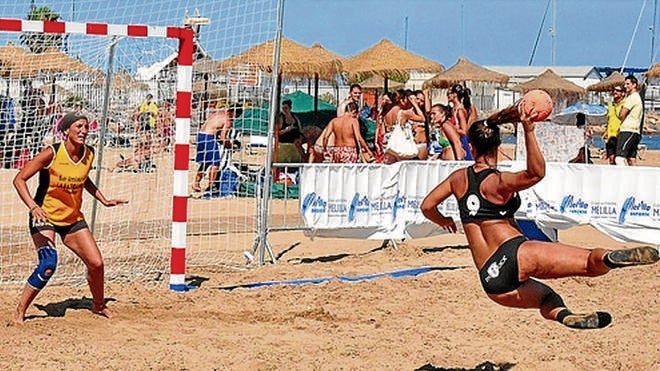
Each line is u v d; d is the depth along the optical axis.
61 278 10.23
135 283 10.06
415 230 11.91
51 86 17.20
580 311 9.03
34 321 8.28
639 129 15.07
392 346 7.63
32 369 6.77
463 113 14.39
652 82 37.31
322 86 29.36
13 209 15.84
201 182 17.66
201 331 8.09
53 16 12.70
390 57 24.80
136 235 13.24
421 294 9.70
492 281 5.70
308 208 11.33
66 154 8.08
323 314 8.74
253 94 14.01
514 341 7.88
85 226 8.39
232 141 16.38
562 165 11.70
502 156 14.48
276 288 9.86
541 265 5.59
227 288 9.95
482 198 5.82
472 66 31.98
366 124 20.56
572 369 7.05
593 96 48.38
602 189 11.67
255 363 7.00
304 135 17.64
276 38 11.10
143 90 17.72
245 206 15.83
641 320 8.69
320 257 11.98
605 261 5.35
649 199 11.64
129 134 19.05
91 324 8.27
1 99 16.94
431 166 11.88
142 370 6.80
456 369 7.01
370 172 11.56
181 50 9.48
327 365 6.99
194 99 14.95
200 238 13.07
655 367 7.12
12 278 10.30
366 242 13.18
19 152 17.05
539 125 13.99
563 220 11.75
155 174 19.47
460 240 13.40
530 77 55.62
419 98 16.41
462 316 8.78
